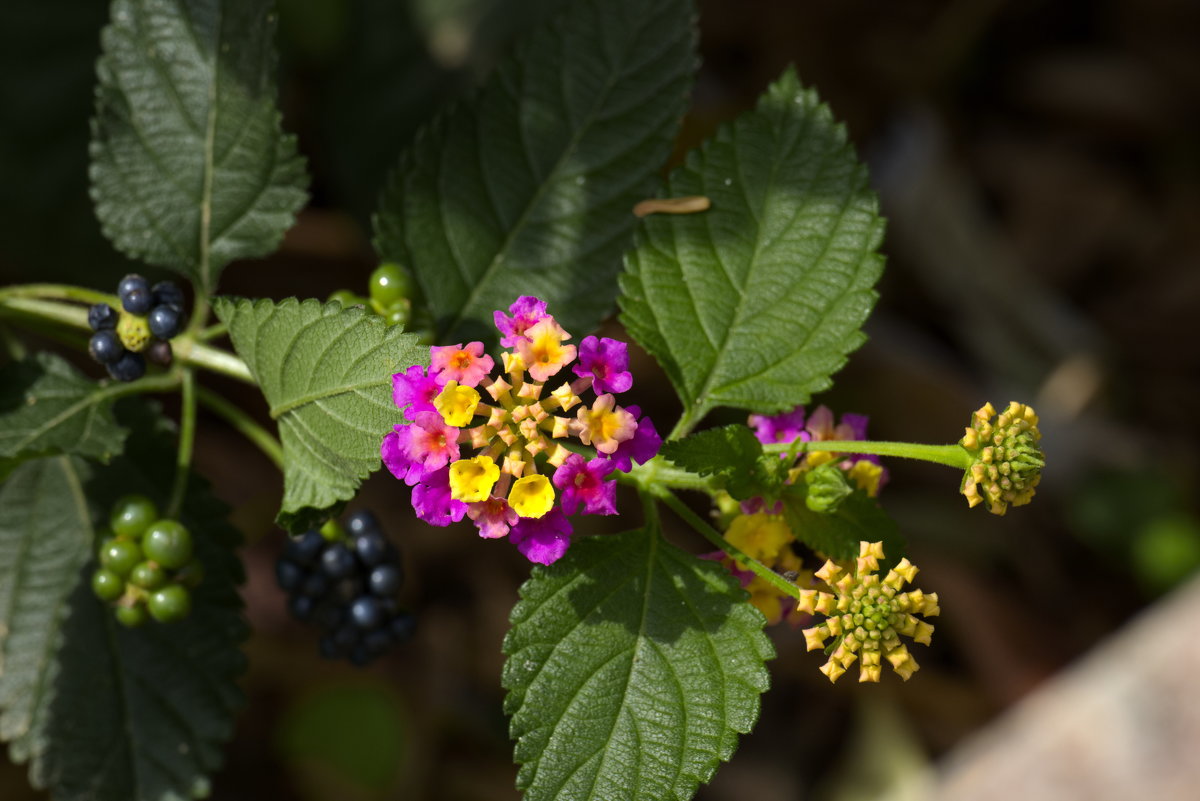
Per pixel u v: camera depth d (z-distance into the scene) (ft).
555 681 1.30
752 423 1.36
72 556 1.46
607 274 1.42
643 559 1.32
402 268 1.41
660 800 1.29
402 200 1.42
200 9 1.40
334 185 1.79
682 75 1.43
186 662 1.44
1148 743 1.66
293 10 1.76
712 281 1.36
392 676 1.81
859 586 1.28
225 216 1.41
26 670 1.44
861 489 1.32
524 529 1.27
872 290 1.36
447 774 1.80
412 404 1.26
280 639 1.80
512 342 1.26
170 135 1.41
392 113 1.75
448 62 1.75
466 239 1.42
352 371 1.28
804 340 1.36
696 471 1.29
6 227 1.69
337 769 1.78
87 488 1.46
